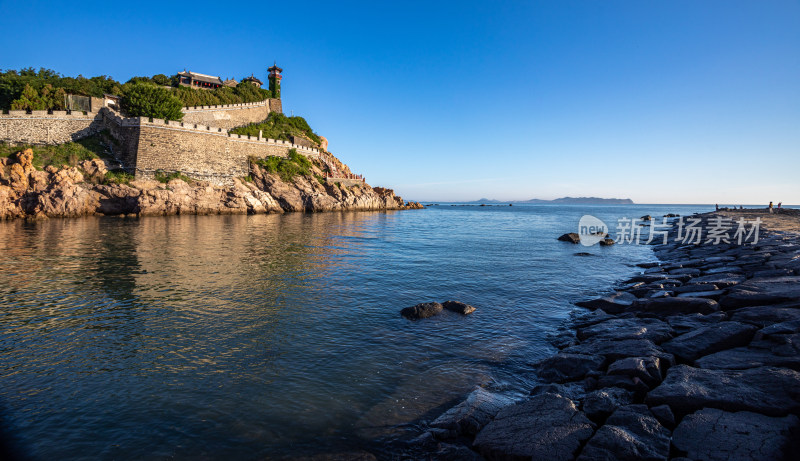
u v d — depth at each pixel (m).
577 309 14.25
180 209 56.47
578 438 5.64
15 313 12.34
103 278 17.00
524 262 23.91
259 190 69.00
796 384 5.90
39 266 19.14
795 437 4.97
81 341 10.24
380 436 6.49
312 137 102.44
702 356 8.20
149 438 6.34
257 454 6.02
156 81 90.12
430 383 8.38
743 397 5.91
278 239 32.34
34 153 48.56
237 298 14.56
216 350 9.86
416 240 35.12
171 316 12.34
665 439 5.34
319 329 11.55
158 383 8.12
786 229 32.56
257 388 8.00
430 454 5.99
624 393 6.93
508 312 13.80
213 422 6.81
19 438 6.27
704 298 11.77
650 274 19.22
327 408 7.32
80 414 6.97
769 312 9.41
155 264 20.22
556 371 8.63
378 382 8.39
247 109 85.88
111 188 50.84
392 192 118.44
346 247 29.00
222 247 26.83
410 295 15.73
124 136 56.28
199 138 62.22
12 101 54.41
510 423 6.30
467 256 25.95
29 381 8.10
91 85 67.50
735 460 4.72
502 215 100.81
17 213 44.00
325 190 82.88
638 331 10.03
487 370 9.09
